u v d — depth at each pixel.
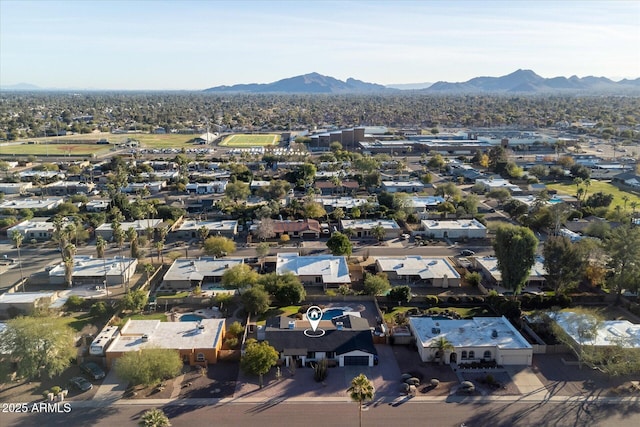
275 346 85.00
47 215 175.12
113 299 108.88
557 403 74.94
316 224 158.75
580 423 70.50
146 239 146.50
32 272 125.19
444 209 174.25
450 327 93.19
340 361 84.06
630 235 107.81
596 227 149.00
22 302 102.38
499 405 74.31
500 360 85.00
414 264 125.38
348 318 95.56
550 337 93.00
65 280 118.38
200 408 72.75
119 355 82.00
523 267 104.69
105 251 141.00
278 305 107.12
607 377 81.69
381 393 76.75
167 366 75.94
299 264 124.31
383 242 150.75
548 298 106.12
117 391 76.69
